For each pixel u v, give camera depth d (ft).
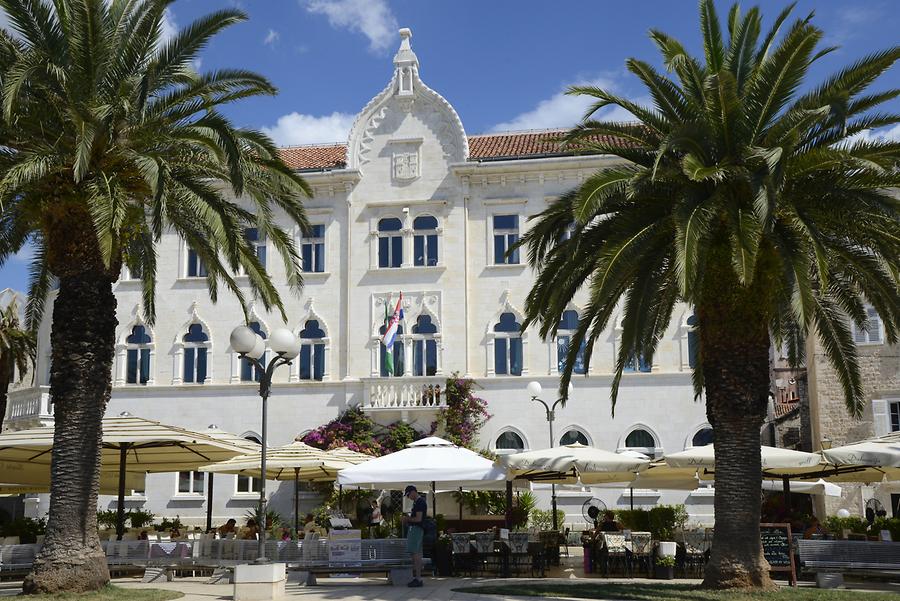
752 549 64.23
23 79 58.44
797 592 62.90
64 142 66.80
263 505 63.36
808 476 96.73
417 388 136.15
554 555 90.79
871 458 73.87
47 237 69.46
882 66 64.39
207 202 69.05
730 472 65.16
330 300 142.82
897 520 90.12
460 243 140.56
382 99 145.48
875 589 69.97
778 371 184.75
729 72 61.05
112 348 69.21
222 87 71.10
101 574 65.51
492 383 136.77
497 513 130.93
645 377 135.03
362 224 143.33
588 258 69.31
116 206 62.80
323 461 87.66
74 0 64.69
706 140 63.62
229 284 81.71
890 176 63.62
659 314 82.58
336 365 141.08
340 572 72.95
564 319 138.21
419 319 140.46
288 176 73.61
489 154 144.15
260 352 66.85
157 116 69.72
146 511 140.56
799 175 64.13
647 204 68.44
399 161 143.84
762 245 65.31
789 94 65.05
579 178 138.82
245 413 141.69
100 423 67.77
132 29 70.18
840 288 76.33
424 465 80.94
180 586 72.23
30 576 63.93
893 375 130.52
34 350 130.93
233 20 70.64
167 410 143.23
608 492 135.03
